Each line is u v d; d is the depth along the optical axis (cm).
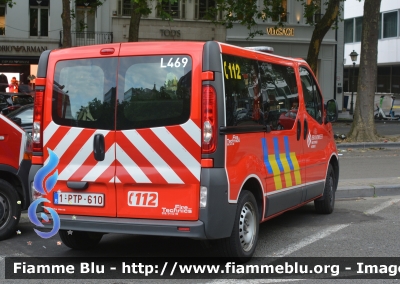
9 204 750
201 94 556
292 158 743
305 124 791
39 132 619
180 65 566
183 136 559
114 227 575
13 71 3247
